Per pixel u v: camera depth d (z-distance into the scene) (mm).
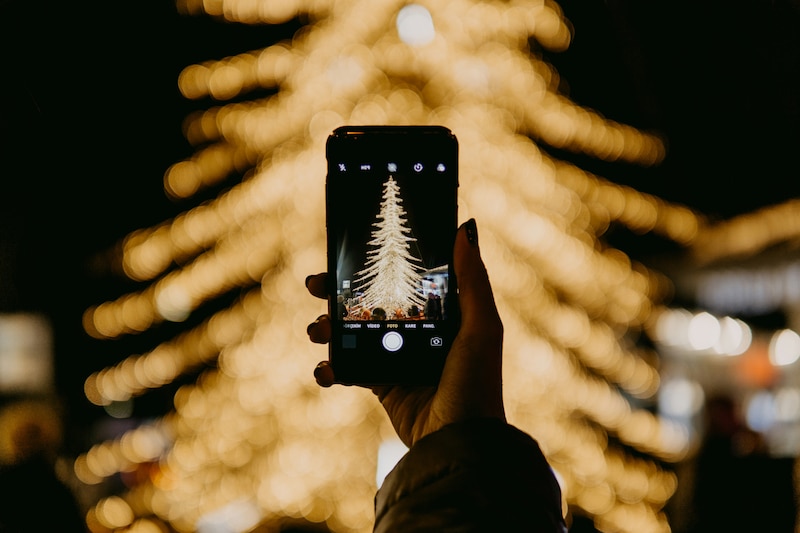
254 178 4727
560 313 5312
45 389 6836
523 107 4520
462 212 4434
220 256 5160
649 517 5914
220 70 4277
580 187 5145
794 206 6891
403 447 5070
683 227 6008
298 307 5062
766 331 7609
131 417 7035
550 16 4184
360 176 1660
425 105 4348
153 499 5680
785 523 5832
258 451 6270
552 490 956
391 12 4223
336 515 5289
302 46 4316
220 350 6449
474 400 1200
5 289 6711
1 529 4812
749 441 6703
